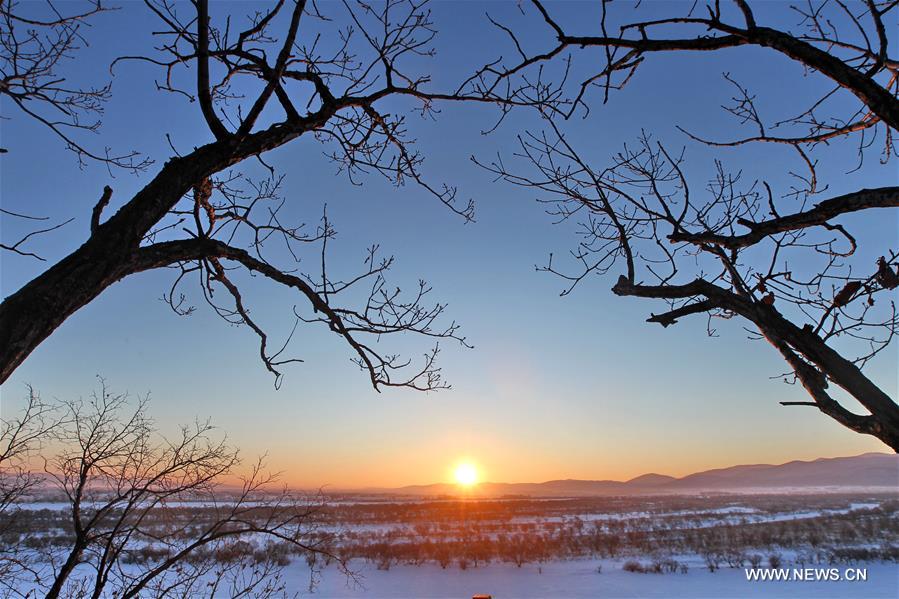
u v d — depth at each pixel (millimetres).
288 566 23859
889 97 2332
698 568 28922
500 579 26234
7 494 4699
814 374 2080
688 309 2529
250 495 5254
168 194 2852
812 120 3299
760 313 2295
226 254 3256
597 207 3111
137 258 2734
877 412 1927
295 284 3623
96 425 4648
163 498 4812
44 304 2344
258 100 3234
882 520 54156
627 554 34000
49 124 3277
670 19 2635
